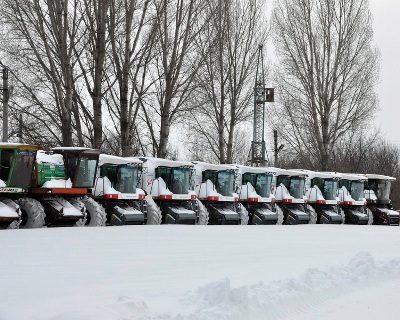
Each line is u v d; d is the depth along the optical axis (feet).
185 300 35.06
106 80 133.90
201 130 177.06
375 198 172.35
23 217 84.94
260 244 74.08
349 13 182.39
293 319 35.17
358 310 38.81
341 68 183.11
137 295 36.63
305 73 182.60
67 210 89.71
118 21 123.34
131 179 106.01
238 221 126.41
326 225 136.05
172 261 54.60
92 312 29.53
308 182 154.81
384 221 169.78
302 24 182.60
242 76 171.83
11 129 129.49
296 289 43.39
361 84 186.80
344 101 185.88
